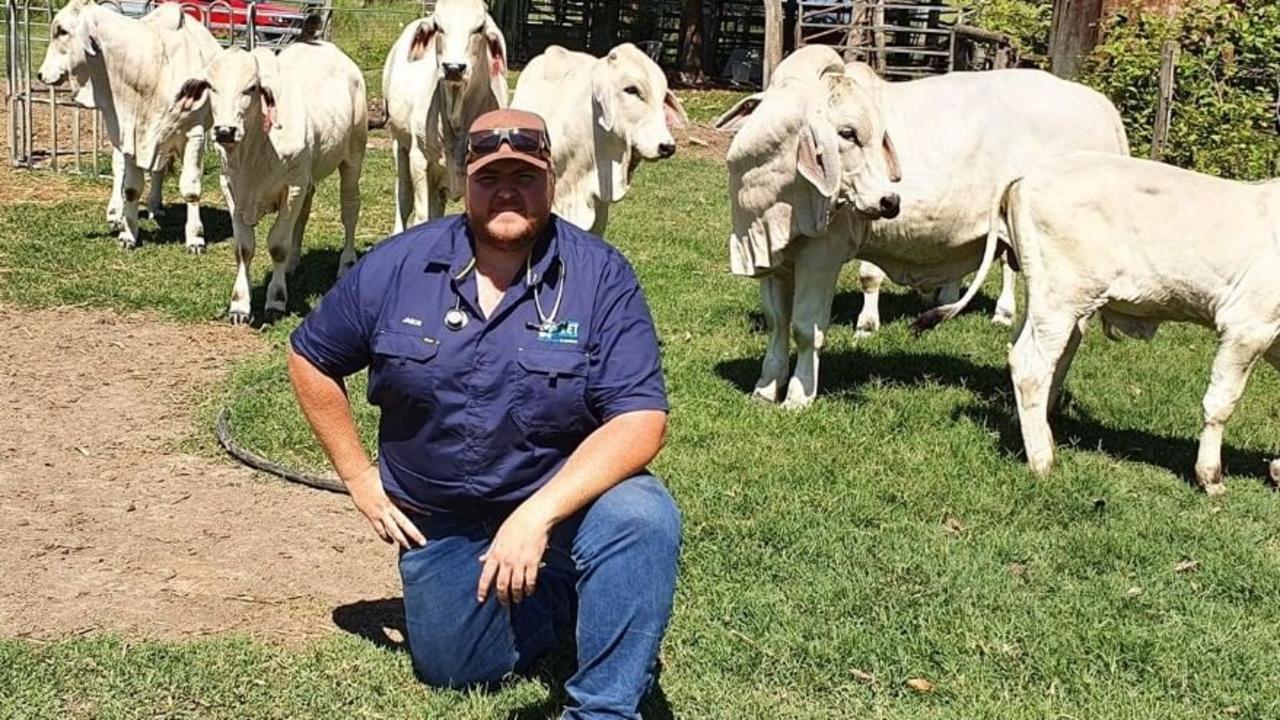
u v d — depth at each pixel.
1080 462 7.22
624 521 3.99
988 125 7.93
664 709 4.54
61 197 13.38
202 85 8.66
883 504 6.46
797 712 4.58
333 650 4.84
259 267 10.77
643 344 4.21
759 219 7.55
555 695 4.59
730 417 7.60
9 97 14.70
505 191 4.11
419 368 4.17
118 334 8.92
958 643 5.11
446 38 8.76
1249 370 6.77
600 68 8.15
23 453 6.82
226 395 7.76
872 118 7.07
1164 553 6.05
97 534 5.87
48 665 4.61
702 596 5.35
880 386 8.38
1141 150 14.52
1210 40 15.02
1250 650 5.17
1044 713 4.65
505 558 3.93
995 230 7.09
